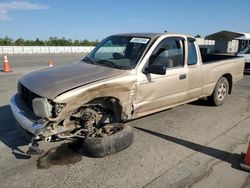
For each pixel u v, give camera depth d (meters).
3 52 29.92
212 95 6.51
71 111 3.57
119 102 4.15
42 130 3.44
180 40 5.26
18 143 4.35
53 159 3.84
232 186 3.23
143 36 5.00
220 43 36.53
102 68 4.43
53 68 4.63
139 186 3.21
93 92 3.74
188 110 6.31
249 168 3.54
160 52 4.82
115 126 4.17
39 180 3.32
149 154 4.02
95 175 3.44
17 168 3.59
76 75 4.05
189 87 5.50
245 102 7.23
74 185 3.22
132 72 4.31
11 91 8.15
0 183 3.25
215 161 3.83
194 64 5.60
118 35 5.47
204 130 5.04
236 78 7.21
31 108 3.90
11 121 5.34
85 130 3.91
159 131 4.94
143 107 4.59
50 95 3.46
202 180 3.34
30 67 14.84
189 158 3.91
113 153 3.92
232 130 5.07
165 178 3.38
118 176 3.42
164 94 4.91
